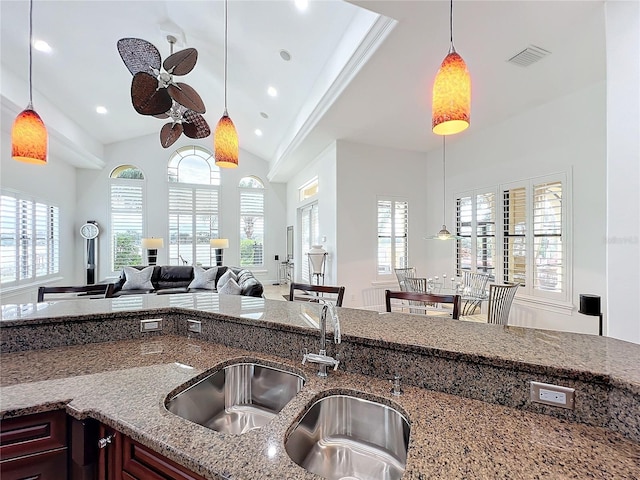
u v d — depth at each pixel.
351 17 3.00
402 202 5.57
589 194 3.34
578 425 0.79
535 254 3.90
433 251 5.66
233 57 4.37
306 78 4.26
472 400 0.92
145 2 3.68
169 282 6.10
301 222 7.70
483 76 3.13
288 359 1.25
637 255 1.77
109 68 4.73
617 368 0.82
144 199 7.54
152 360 1.24
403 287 4.48
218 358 1.27
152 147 7.64
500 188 4.39
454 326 1.28
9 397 0.94
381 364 1.08
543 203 3.81
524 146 4.05
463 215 5.04
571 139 3.51
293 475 0.61
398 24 2.36
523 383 0.87
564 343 1.04
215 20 3.69
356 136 4.90
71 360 1.24
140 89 2.59
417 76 3.11
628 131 1.81
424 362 1.01
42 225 5.58
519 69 3.00
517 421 0.81
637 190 1.77
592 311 2.59
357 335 1.14
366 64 2.90
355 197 5.21
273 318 1.39
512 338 1.10
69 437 0.93
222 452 0.69
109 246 7.22
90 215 7.07
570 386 0.82
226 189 8.34
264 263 8.73
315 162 6.21
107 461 0.88
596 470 0.63
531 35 2.51
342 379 1.07
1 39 3.80
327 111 3.93
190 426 0.79
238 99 5.64
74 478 0.91
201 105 2.79
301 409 0.88
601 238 3.24
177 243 7.84
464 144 5.02
